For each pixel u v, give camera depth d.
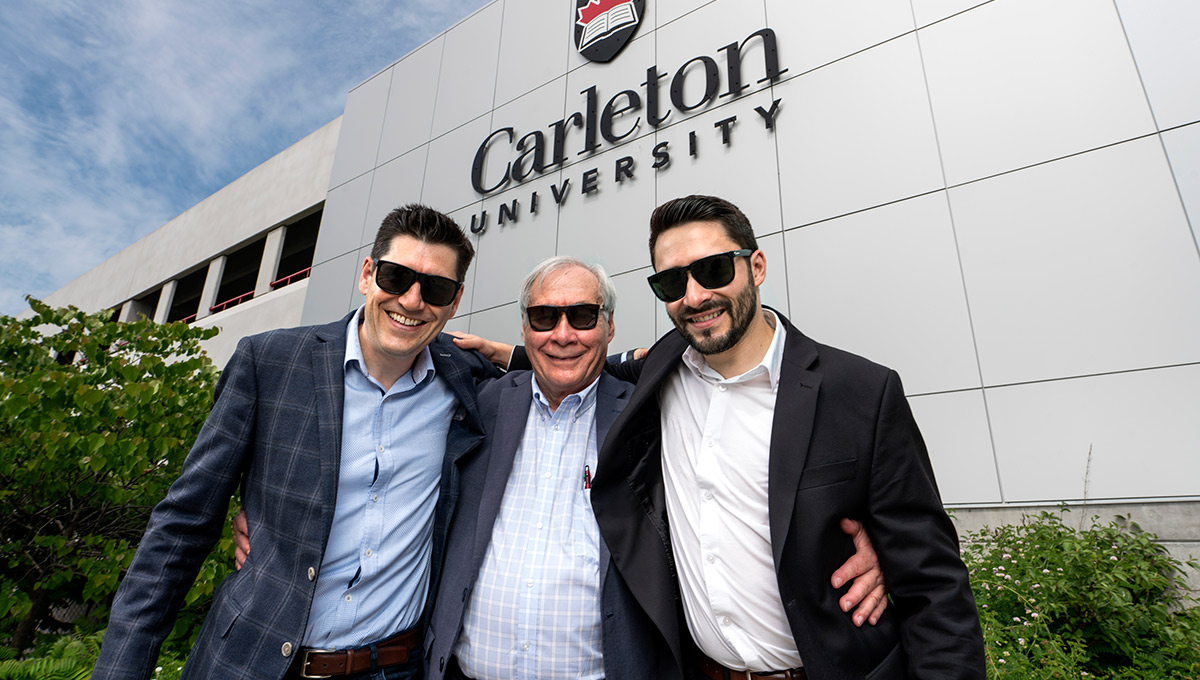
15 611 3.66
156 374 4.26
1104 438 3.56
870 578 1.34
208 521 1.53
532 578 1.63
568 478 1.78
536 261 6.65
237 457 1.58
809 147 5.21
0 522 3.79
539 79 7.52
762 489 1.42
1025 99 4.39
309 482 1.55
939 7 4.95
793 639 1.38
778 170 5.31
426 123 8.62
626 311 5.76
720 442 1.50
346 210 9.09
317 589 1.53
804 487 1.33
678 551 1.57
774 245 5.14
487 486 1.80
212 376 4.73
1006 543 3.46
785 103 5.47
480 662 1.62
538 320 1.84
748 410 1.51
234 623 1.43
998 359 3.99
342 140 9.87
